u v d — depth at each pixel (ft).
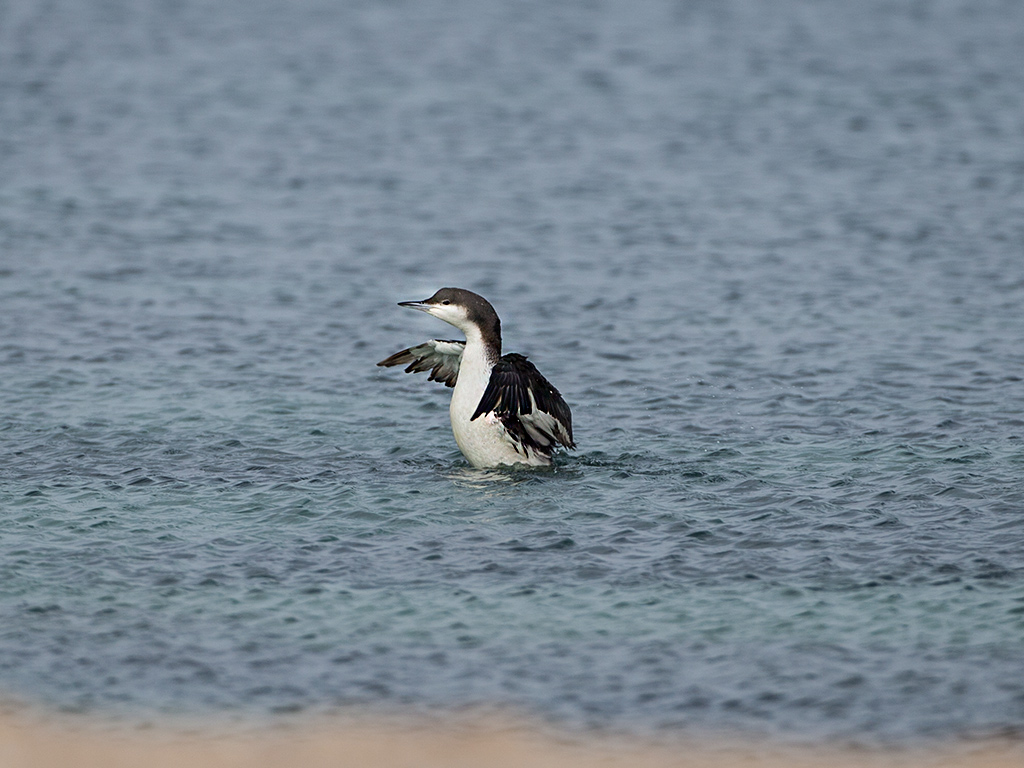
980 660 37.42
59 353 69.82
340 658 37.93
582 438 57.82
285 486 51.34
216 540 46.03
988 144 126.62
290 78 161.17
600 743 33.71
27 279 84.17
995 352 69.51
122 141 128.06
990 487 50.44
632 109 144.56
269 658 37.91
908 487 50.62
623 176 116.26
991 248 92.07
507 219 102.27
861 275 86.02
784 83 157.28
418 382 66.28
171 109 143.43
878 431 57.88
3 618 40.01
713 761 32.94
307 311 78.95
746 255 91.56
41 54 172.45
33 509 48.67
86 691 36.09
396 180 115.14
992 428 57.93
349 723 34.63
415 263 90.17
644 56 174.09
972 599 41.04
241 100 148.66
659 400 63.10
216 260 90.07
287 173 117.19
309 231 98.43
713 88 155.02
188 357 69.67
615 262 90.17
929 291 82.02
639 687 36.37
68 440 56.80
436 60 172.55
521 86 156.87
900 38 186.19
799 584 42.37
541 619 40.22
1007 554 44.24
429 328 76.18
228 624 39.88
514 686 36.45
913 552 44.52
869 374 66.28
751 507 48.91
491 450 53.47
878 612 40.37
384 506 49.14
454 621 40.09
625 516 48.08
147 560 44.29
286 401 62.85
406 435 58.39
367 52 178.29
